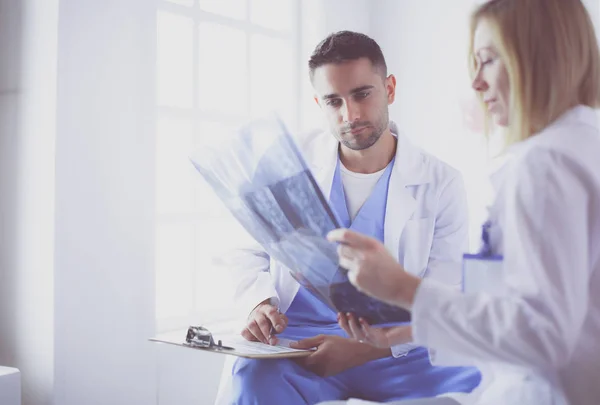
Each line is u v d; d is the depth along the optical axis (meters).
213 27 2.38
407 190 1.62
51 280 1.73
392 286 0.95
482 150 2.34
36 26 1.77
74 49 1.76
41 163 1.75
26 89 1.79
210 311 2.32
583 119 0.89
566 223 0.82
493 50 0.94
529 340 0.83
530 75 0.91
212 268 2.35
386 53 2.63
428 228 1.61
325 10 2.53
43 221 1.75
